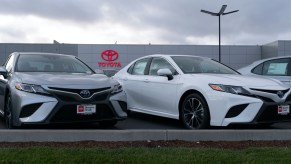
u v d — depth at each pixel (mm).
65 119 6379
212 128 6973
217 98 6621
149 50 48312
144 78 8492
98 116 6617
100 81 6863
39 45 47062
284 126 7867
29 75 6836
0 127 7453
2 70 7461
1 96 7715
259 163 4586
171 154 4910
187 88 7211
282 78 8805
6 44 46500
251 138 5996
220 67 8297
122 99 6941
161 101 7910
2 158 4590
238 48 49938
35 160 4547
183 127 7754
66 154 4812
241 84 6648
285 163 4594
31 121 6215
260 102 6539
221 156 4824
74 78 6781
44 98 6285
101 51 48062
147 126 7855
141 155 4824
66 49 47562
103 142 5625
